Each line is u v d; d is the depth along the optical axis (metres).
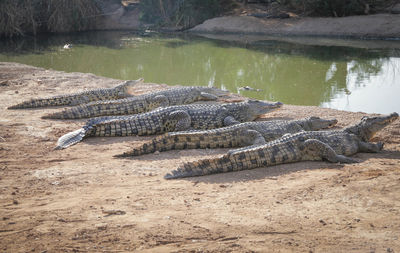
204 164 6.52
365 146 7.68
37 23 37.59
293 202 5.27
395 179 5.84
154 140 7.56
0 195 5.52
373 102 15.03
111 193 5.66
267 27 36.41
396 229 4.41
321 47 27.88
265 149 6.84
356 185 5.71
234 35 35.88
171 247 4.18
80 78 15.73
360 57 24.00
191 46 29.59
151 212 5.01
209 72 21.16
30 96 12.52
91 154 7.53
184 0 40.44
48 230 4.49
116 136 8.68
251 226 4.61
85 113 10.07
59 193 5.65
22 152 7.54
